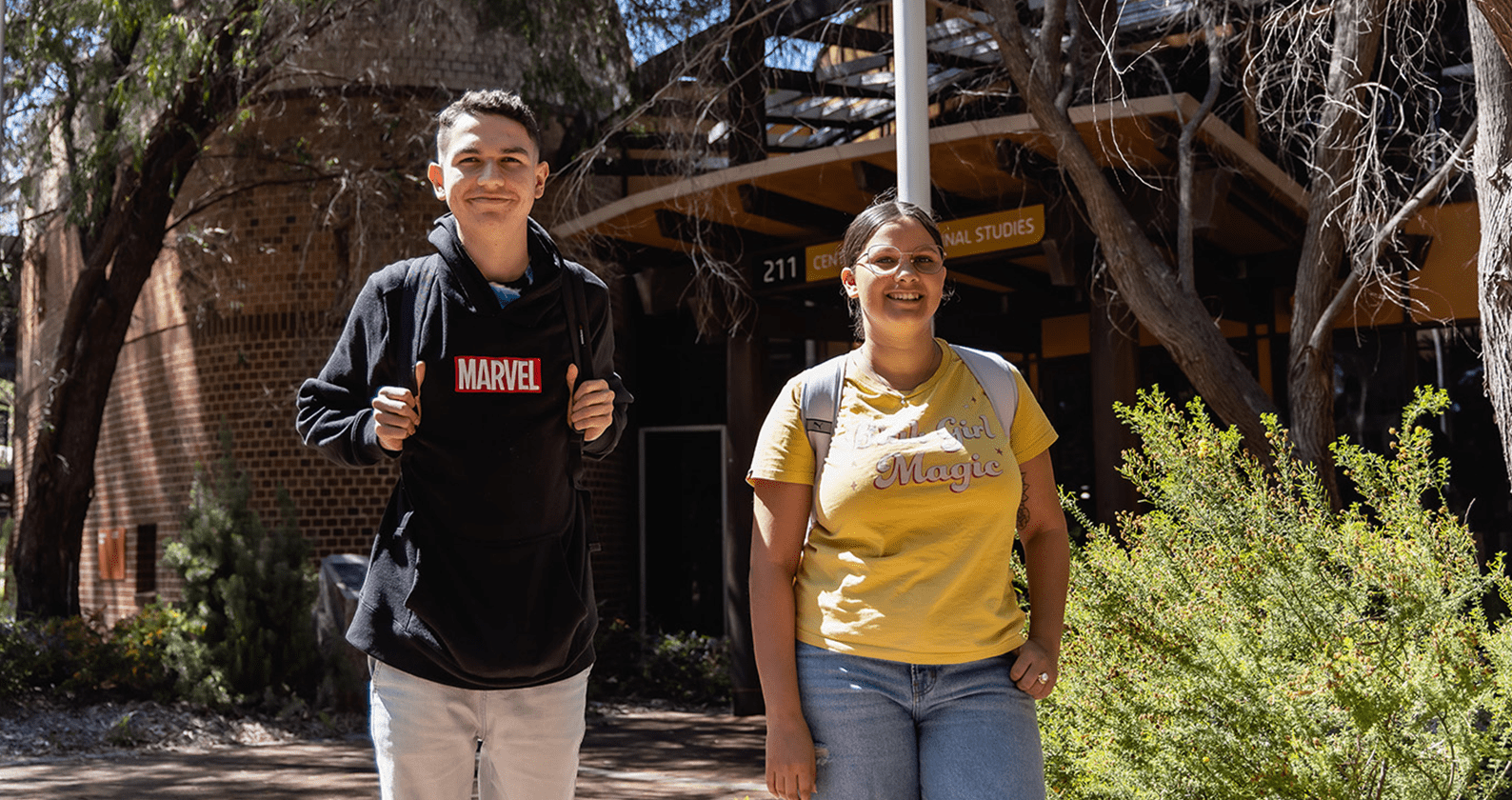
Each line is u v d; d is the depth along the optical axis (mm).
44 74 12078
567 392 2713
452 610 2643
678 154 10961
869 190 8867
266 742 9719
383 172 13445
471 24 13984
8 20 11562
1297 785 3641
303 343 14070
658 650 12602
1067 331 13195
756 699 11148
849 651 2611
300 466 13992
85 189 12117
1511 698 3561
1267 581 3961
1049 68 7418
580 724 2834
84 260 14891
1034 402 2836
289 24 12109
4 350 23312
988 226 8984
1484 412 10883
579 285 2764
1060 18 7406
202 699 10414
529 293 2662
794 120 12820
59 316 18859
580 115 13680
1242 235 10156
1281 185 9062
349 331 2754
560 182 13773
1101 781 4031
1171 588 4176
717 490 14562
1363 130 6703
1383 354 11406
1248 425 6797
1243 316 11219
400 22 13797
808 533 2758
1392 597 3756
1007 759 2537
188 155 12617
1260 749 3771
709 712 11508
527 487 2664
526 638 2674
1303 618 3906
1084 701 4160
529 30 12625
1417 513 3867
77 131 13352
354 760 8938
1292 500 4148
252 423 14227
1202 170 8414
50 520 12680
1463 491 10930
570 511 2779
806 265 10078
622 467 14672
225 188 14164
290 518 11312
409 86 14016
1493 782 3641
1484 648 3795
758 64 9680
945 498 2600
